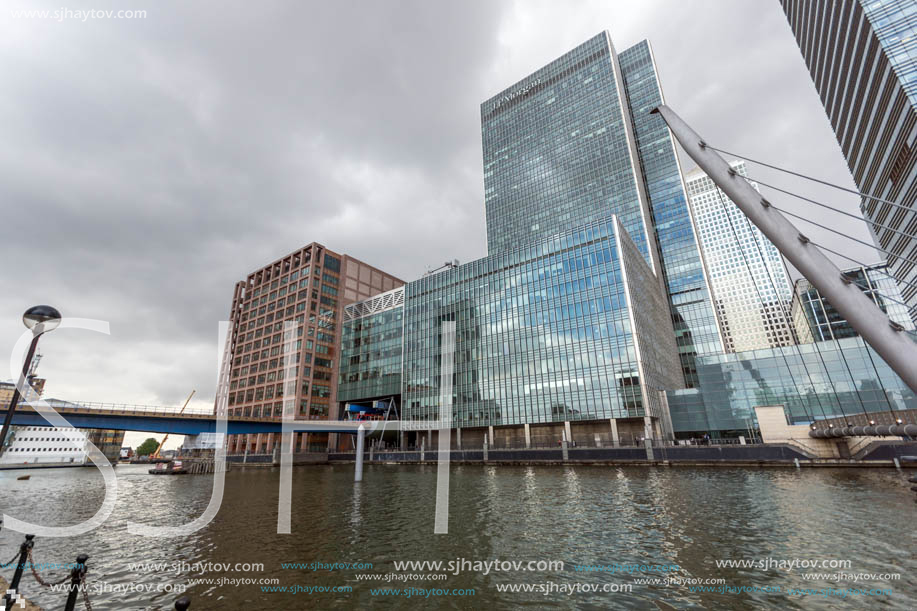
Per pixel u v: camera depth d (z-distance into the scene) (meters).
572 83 137.75
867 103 74.94
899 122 65.81
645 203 121.56
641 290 82.62
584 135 129.75
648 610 10.31
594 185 123.12
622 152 120.12
